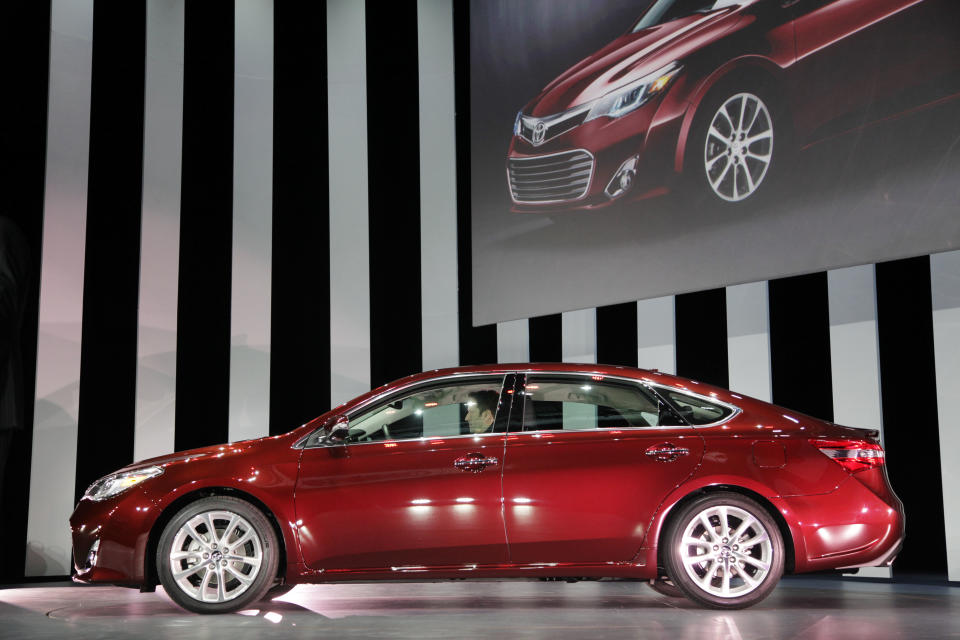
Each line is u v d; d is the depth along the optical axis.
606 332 6.75
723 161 5.70
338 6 7.66
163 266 6.92
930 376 5.40
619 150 6.25
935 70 4.87
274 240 7.27
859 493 4.02
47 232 6.50
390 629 3.51
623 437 4.12
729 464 4.04
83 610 4.30
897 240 4.94
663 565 4.09
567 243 6.46
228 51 7.33
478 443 4.11
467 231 7.54
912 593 4.88
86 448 6.50
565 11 6.70
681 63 5.98
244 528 4.07
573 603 4.44
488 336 7.34
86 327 6.58
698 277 5.76
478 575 4.02
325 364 7.27
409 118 7.66
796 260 5.33
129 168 6.87
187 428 6.85
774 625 3.57
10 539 6.17
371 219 7.50
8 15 6.55
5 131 6.46
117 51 6.92
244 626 3.63
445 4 7.83
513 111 6.91
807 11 5.39
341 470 4.07
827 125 5.25
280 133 7.39
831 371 5.79
